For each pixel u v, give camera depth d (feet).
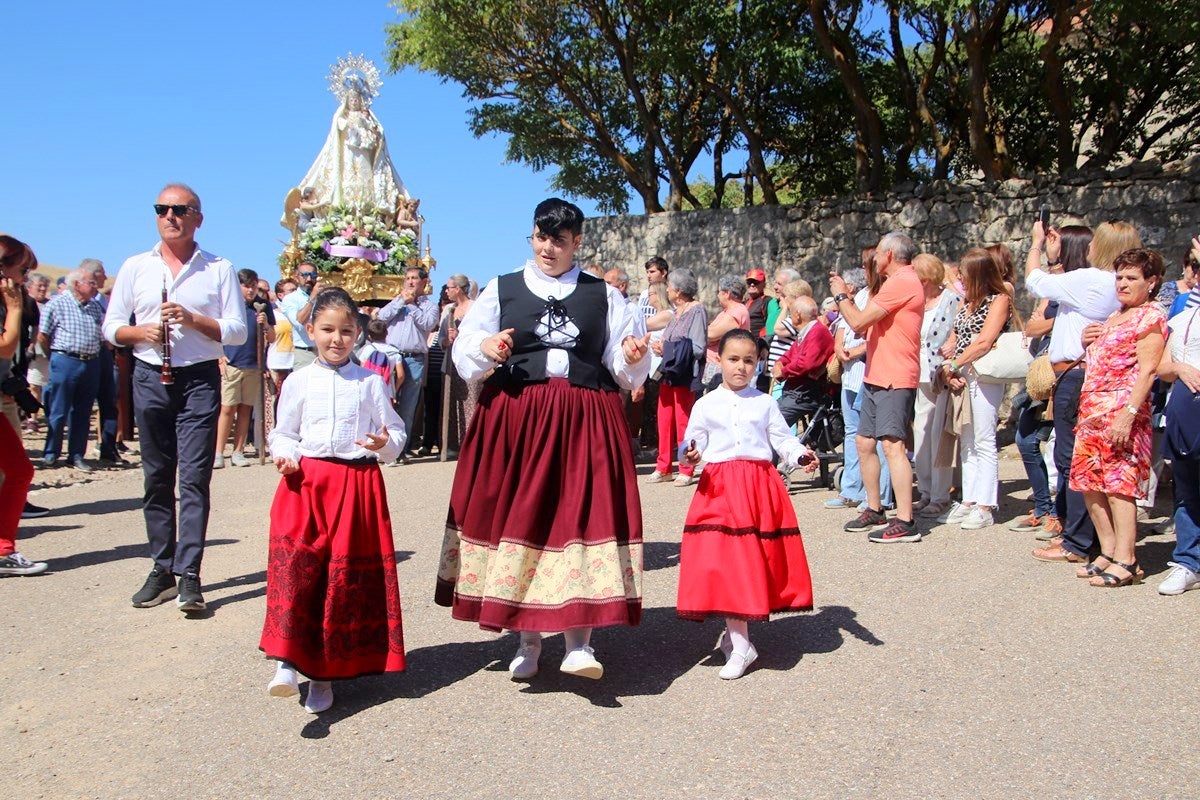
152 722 13.26
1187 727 11.96
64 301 35.42
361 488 13.52
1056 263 20.99
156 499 18.51
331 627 13.03
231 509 27.89
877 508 22.62
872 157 52.47
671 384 29.66
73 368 35.47
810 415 28.86
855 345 25.09
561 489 13.37
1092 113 56.24
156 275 18.19
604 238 57.06
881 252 21.77
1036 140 59.77
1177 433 17.24
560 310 13.85
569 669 12.85
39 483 32.94
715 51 55.93
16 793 11.45
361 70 57.26
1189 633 15.11
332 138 56.65
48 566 21.57
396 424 13.93
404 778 11.37
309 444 13.39
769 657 14.90
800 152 66.80
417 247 50.39
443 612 17.74
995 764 11.18
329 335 13.61
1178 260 41.52
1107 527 18.20
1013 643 15.01
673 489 29.27
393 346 36.24
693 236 54.49
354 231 47.80
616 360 13.88
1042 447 24.12
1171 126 55.26
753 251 52.54
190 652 15.90
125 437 42.93
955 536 21.98
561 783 11.07
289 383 13.65
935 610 16.72
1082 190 43.75
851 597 17.67
